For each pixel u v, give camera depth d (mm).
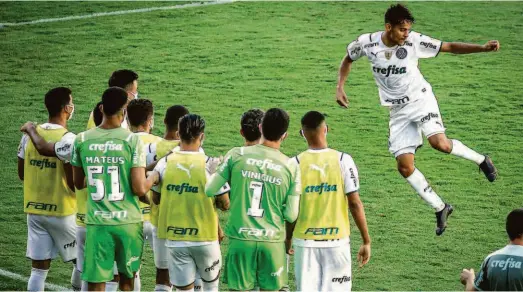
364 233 18984
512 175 30234
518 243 16609
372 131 34562
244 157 18422
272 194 18328
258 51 44156
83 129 34750
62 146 19812
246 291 18625
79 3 52406
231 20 49375
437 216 22250
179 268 19297
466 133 34188
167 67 41938
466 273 17141
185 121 19047
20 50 44125
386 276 23094
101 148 18969
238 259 18469
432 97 22031
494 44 21109
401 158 21969
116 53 43844
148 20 49188
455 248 24781
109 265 19266
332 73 41219
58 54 43656
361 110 36844
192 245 19062
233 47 44750
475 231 25859
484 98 38000
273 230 18375
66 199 20812
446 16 49531
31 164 20688
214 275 19500
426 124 21766
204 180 18938
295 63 42500
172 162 19078
